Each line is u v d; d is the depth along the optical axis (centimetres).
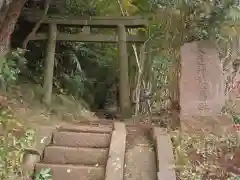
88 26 820
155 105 737
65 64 898
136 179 425
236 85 589
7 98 586
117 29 802
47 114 628
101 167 443
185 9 590
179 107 559
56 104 729
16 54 617
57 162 462
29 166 430
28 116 557
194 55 554
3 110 523
